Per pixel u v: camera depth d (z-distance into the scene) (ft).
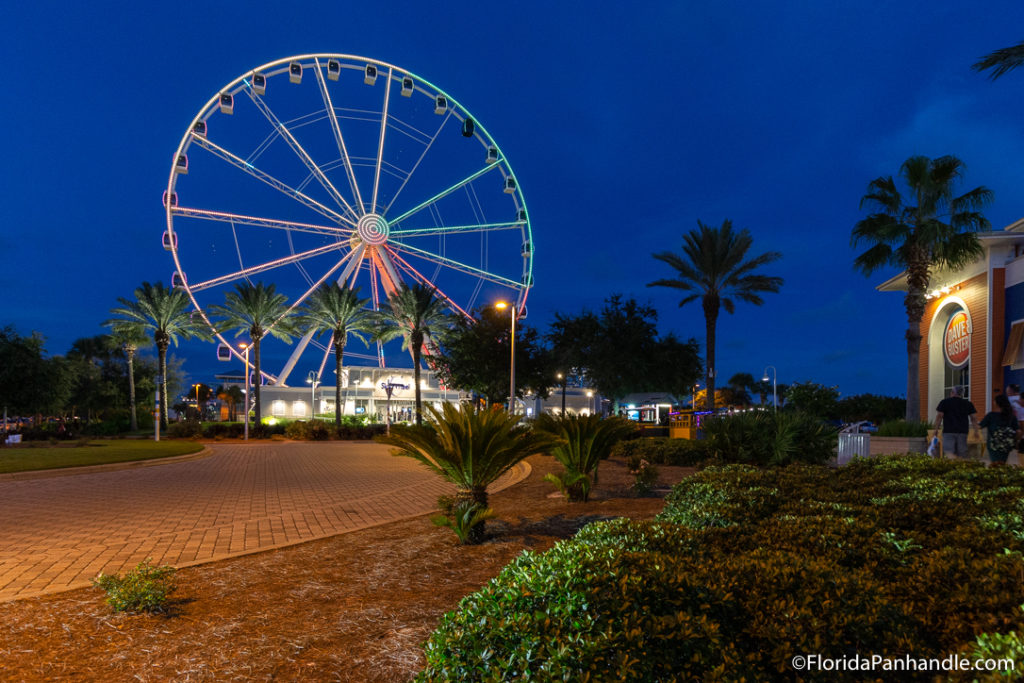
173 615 15.71
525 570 9.16
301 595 17.53
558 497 37.58
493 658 7.39
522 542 23.44
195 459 75.61
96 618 15.52
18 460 64.85
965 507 15.69
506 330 126.00
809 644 7.41
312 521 31.53
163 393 157.48
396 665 12.19
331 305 151.94
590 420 34.30
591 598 7.77
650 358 124.16
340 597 17.29
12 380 115.55
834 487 23.65
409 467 65.46
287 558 22.50
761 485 21.61
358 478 53.72
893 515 15.89
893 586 9.77
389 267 154.71
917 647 7.66
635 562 9.16
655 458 57.26
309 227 147.43
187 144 127.85
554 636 7.26
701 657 7.04
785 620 7.83
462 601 8.75
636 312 124.98
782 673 7.54
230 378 265.34
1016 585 8.85
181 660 12.67
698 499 19.86
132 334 169.07
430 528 28.09
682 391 135.95
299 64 133.28
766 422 50.80
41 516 32.71
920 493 18.35
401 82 143.95
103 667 12.39
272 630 14.43
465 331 130.62
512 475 51.75
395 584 18.66
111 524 30.40
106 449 87.15
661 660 7.02
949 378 84.53
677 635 7.14
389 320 158.30
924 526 15.12
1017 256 69.05
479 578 19.11
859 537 12.84
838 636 7.63
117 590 16.24
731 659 7.02
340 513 34.22
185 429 136.36
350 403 228.84
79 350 206.90
